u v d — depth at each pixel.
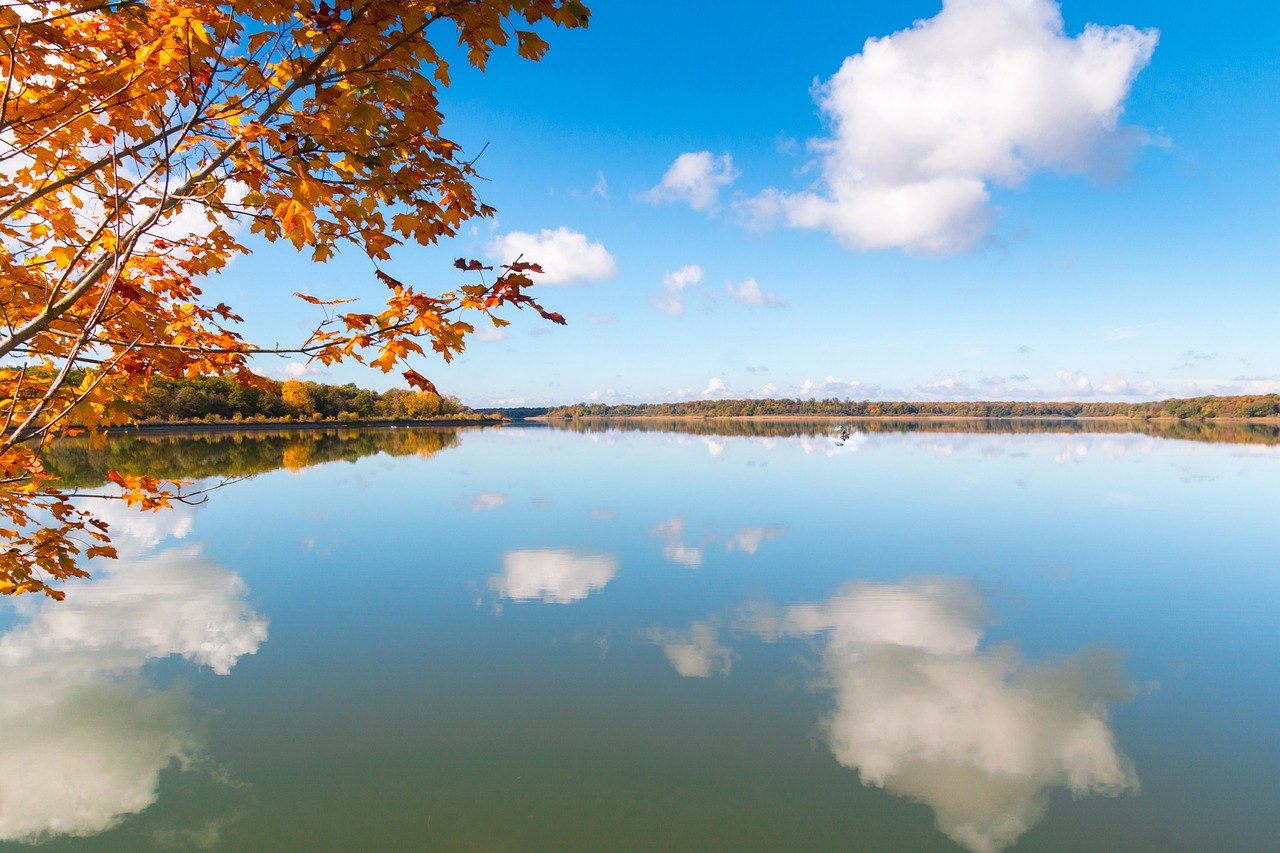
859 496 20.31
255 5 2.35
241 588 10.26
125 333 3.29
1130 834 4.65
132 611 9.12
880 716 6.27
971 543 13.53
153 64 2.58
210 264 3.60
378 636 8.20
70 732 5.89
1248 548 13.12
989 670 7.30
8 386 3.29
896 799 5.02
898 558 12.27
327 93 2.48
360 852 4.45
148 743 5.74
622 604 9.52
